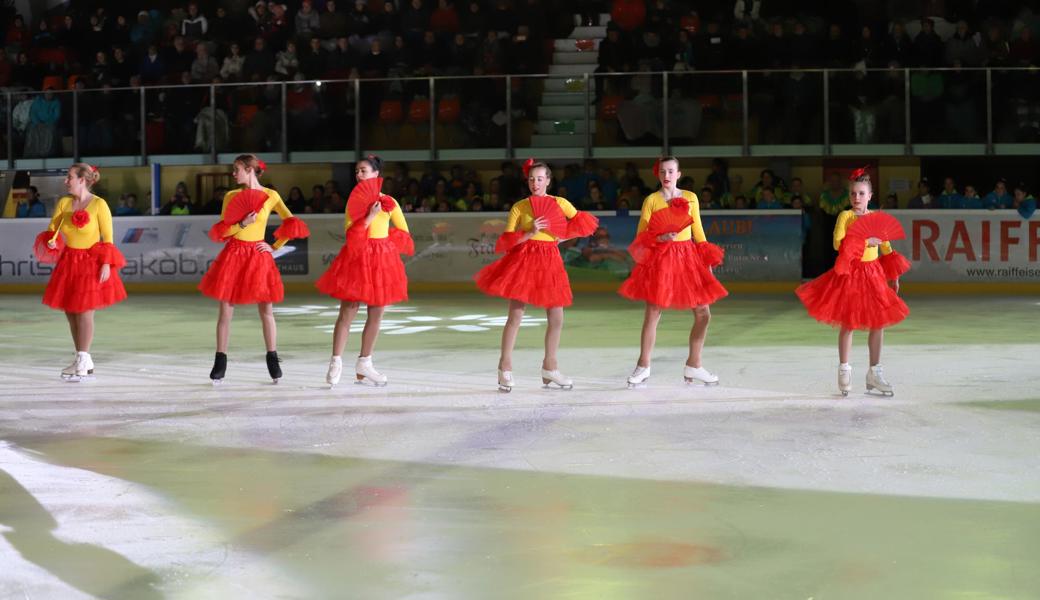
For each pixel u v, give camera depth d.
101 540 5.81
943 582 5.11
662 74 25.19
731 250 24.52
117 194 29.56
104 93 26.58
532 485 6.94
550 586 5.09
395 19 28.42
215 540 5.80
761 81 24.94
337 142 26.16
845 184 25.05
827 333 15.59
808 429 8.64
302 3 30.56
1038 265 23.64
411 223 25.28
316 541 5.79
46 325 17.80
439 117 25.89
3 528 6.04
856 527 6.00
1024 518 6.14
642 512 6.31
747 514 6.26
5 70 29.22
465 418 9.20
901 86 24.64
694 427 8.76
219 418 9.27
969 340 14.55
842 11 28.17
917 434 8.41
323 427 8.86
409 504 6.50
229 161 26.38
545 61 28.45
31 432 8.73
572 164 26.94
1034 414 9.20
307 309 20.23
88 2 31.33
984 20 27.52
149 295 24.42
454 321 17.61
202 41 28.91
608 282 24.61
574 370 12.05
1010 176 27.16
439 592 5.02
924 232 23.84
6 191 28.97
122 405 9.95
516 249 10.52
